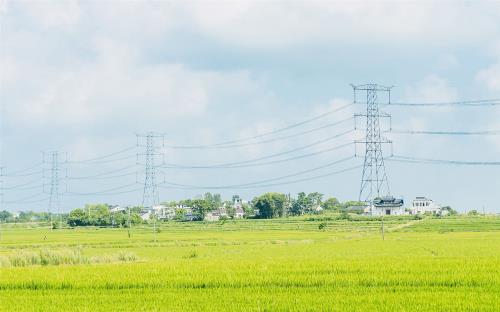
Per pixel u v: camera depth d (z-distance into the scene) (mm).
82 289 41312
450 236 122250
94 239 132500
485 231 151375
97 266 55938
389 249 82312
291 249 87812
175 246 105875
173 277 44438
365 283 40625
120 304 34781
